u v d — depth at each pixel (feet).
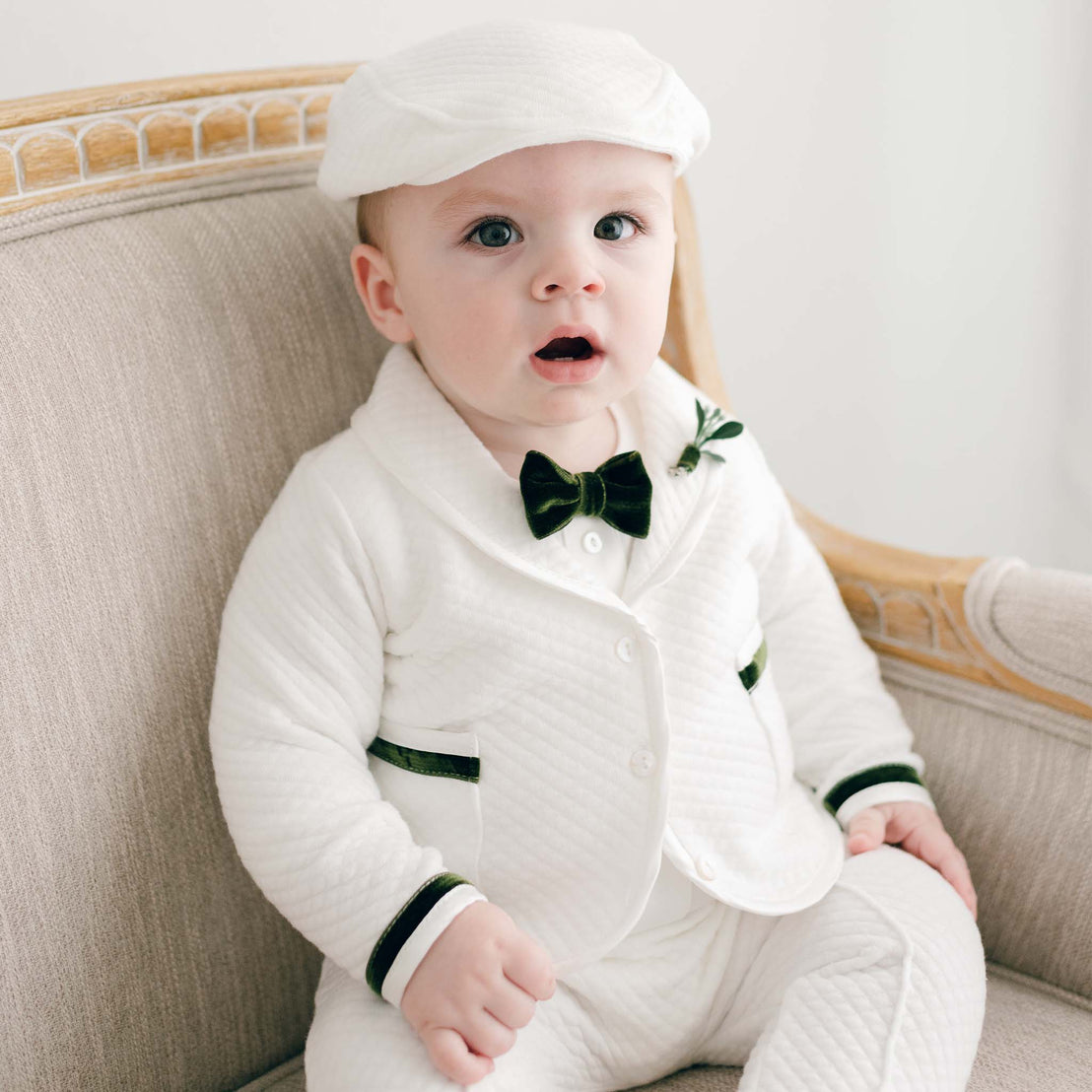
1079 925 3.38
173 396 3.34
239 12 4.21
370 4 4.51
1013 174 5.93
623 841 3.14
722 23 5.32
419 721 3.23
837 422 6.34
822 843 3.37
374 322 3.43
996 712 3.64
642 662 3.18
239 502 3.44
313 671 3.17
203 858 3.33
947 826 3.67
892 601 3.86
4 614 2.98
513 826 3.14
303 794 3.06
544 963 2.86
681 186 4.13
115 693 3.16
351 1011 2.95
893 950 2.97
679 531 3.36
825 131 5.80
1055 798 3.46
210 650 3.36
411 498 3.22
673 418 3.52
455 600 3.14
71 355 3.16
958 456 6.53
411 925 2.88
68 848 3.05
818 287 6.04
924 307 6.28
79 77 3.92
